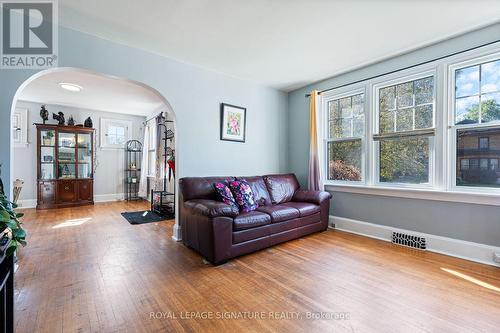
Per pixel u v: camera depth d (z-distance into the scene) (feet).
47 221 13.29
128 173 21.48
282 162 14.28
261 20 7.28
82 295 5.82
